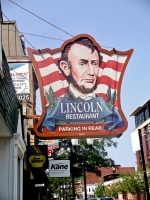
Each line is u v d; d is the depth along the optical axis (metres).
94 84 14.00
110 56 14.28
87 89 13.93
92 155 27.97
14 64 19.19
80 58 14.15
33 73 24.23
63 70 14.01
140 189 43.44
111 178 95.25
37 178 21.92
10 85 10.62
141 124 55.66
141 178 43.47
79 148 26.47
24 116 13.41
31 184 18.09
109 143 28.42
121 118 13.78
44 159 15.31
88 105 13.82
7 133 10.75
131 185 43.97
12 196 10.84
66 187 36.00
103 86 14.04
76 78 13.99
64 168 18.06
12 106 11.06
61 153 27.16
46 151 15.45
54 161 18.12
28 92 19.12
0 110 8.46
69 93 13.83
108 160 28.89
